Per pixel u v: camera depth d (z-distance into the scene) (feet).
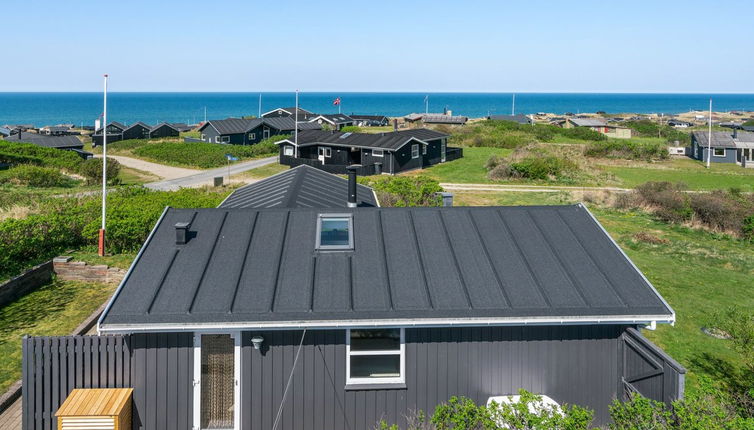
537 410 24.47
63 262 56.85
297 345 29.09
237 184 130.31
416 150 147.33
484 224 35.81
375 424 29.71
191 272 30.37
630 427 23.26
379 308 28.50
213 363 29.27
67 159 165.78
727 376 40.24
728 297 58.29
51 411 28.53
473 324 28.45
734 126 319.27
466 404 25.82
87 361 28.48
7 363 38.37
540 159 142.61
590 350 30.60
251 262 31.40
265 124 242.17
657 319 29.04
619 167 160.35
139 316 27.30
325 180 64.64
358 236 33.99
